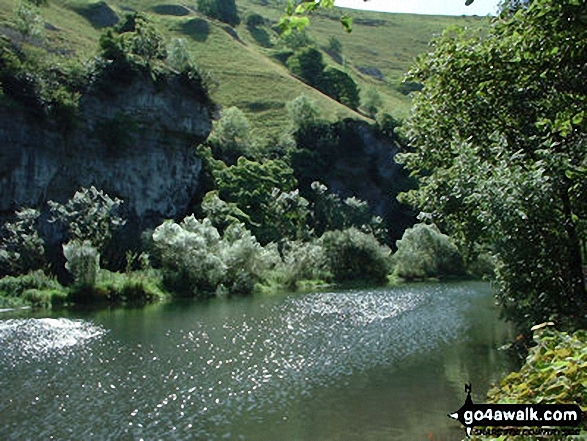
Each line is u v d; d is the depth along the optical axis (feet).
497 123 40.73
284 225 249.75
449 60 34.50
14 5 284.61
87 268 138.82
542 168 34.68
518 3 31.89
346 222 289.33
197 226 182.19
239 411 53.42
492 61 30.91
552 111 30.76
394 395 57.26
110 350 82.02
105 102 204.13
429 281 214.90
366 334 94.63
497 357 72.69
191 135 235.20
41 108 175.94
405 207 338.95
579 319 37.58
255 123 355.15
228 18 524.93
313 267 207.31
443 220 60.64
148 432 48.01
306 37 529.04
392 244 317.22
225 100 373.20
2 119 164.35
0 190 163.63
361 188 338.75
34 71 184.24
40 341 87.51
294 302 144.97
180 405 55.57
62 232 174.40
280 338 91.71
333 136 343.87
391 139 350.84
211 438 46.32
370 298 153.89
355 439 45.14
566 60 24.64
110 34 217.56
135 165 209.97
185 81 235.20
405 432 46.34
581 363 13.56
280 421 50.19
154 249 174.81
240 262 176.35
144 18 314.55
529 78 30.27
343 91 450.30
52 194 180.86
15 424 50.19
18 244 149.18
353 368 69.77
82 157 191.31
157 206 219.00
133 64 213.25
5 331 94.43
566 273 40.86
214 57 425.69
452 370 66.85
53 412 53.57
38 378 66.13
